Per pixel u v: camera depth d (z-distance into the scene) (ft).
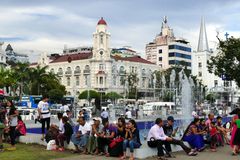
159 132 45.01
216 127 54.70
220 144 56.29
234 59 126.00
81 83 362.33
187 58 433.07
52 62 398.21
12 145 52.90
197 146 49.75
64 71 378.53
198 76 416.05
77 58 378.32
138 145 43.91
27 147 53.06
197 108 158.92
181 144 46.96
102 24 353.10
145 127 97.60
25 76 266.16
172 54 420.36
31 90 270.26
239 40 125.08
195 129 50.34
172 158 44.27
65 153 48.01
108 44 355.36
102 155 46.42
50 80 277.64
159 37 455.63
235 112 49.65
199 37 437.17
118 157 44.86
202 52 415.85
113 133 45.98
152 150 45.44
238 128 47.67
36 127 77.20
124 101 245.04
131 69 368.89
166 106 173.17
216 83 399.44
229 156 46.47
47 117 56.85
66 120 51.93
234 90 252.62
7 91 253.24
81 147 48.65
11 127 53.06
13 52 528.63
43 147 53.31
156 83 305.32
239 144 47.55
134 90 309.63
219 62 128.26
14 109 53.57
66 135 50.88
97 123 48.49
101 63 350.02
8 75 240.53
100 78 347.15
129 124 44.14
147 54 456.45
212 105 214.07
